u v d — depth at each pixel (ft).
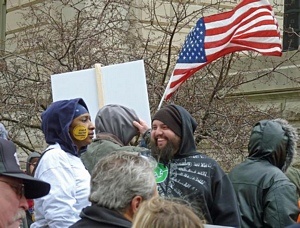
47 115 14.92
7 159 11.46
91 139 15.07
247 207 15.89
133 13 30.53
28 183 11.65
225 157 26.45
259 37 20.86
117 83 18.21
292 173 19.39
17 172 11.45
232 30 20.95
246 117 27.27
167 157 15.01
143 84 18.15
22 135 30.63
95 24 28.32
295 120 31.65
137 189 11.23
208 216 14.69
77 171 14.53
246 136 26.94
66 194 14.16
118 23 28.78
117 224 11.10
